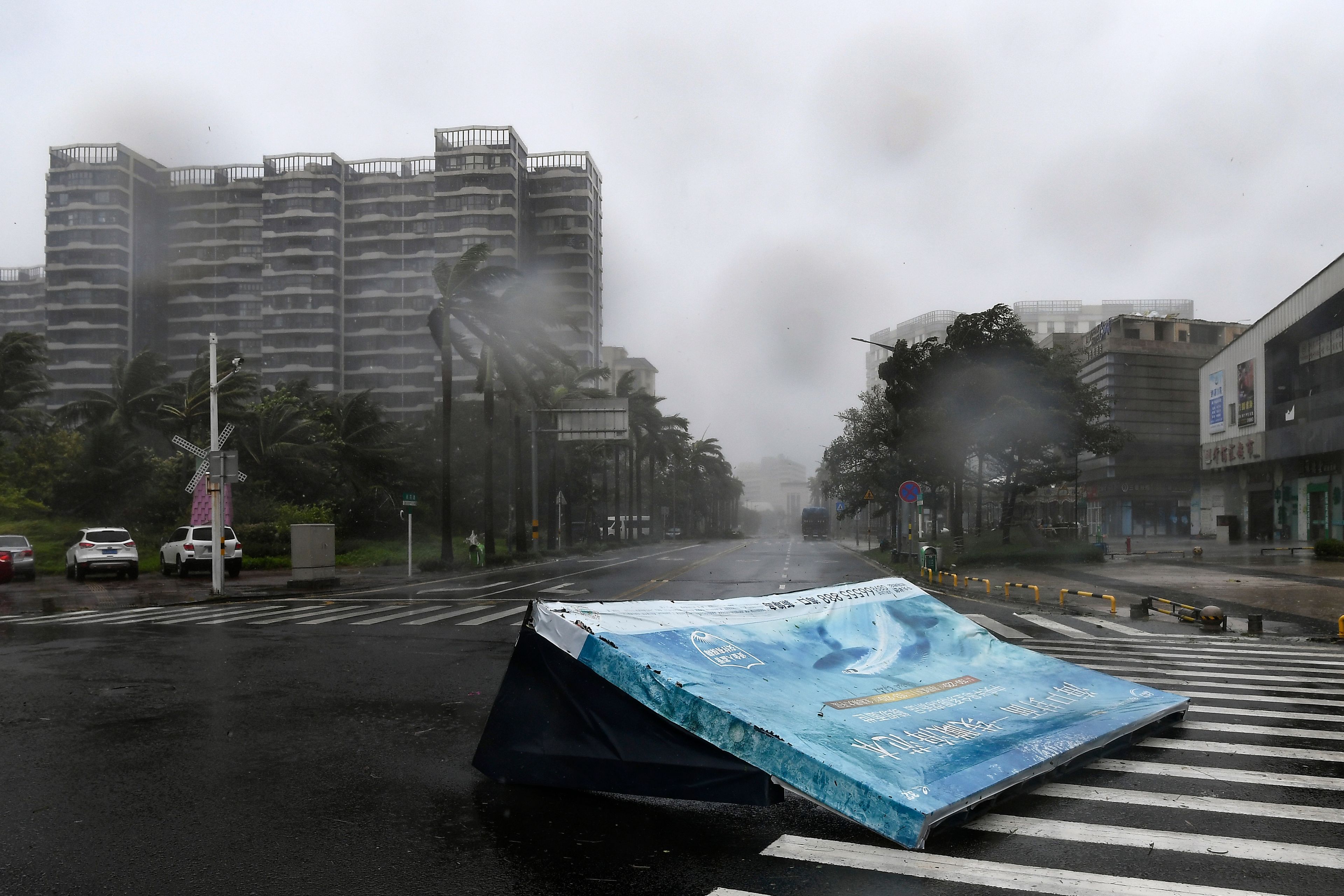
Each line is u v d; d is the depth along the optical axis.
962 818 4.93
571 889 4.24
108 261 102.25
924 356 33.94
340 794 5.83
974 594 21.50
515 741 5.93
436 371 104.38
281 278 103.69
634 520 81.25
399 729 7.70
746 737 5.13
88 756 6.87
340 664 11.33
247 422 46.41
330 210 104.56
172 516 42.50
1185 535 61.12
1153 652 12.09
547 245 112.44
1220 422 50.16
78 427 47.91
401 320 104.75
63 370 100.88
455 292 34.03
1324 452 37.88
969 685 7.10
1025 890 4.11
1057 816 5.12
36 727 7.88
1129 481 60.78
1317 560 31.77
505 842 4.89
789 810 5.38
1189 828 4.91
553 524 51.72
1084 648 12.58
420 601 20.80
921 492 31.55
